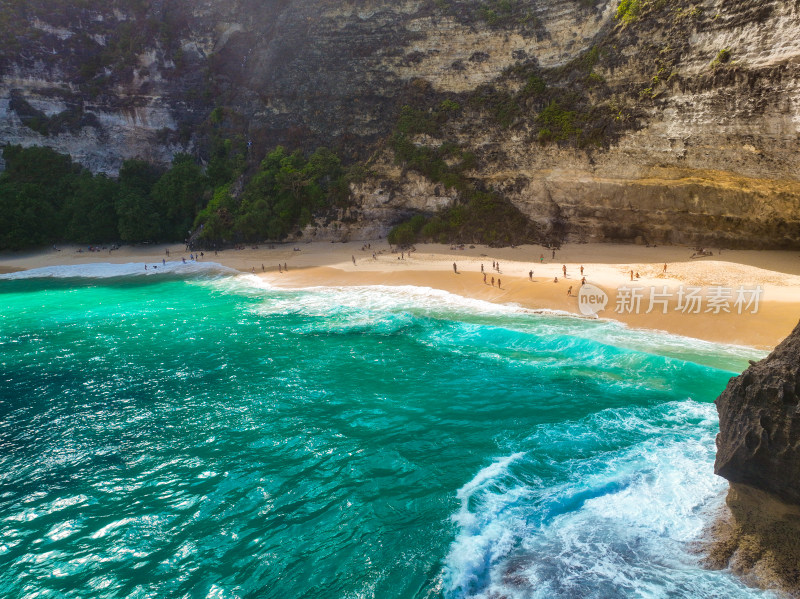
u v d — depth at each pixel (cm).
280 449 2034
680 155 4100
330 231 6419
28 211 6681
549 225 5403
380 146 6259
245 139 7206
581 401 2288
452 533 1528
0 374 2881
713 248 4450
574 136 4894
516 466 1836
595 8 5006
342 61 6669
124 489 1823
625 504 1587
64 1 7344
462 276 4356
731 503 1355
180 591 1374
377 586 1356
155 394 2577
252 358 3003
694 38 3822
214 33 7550
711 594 1201
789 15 3094
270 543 1535
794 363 1195
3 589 1402
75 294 4844
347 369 2770
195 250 6556
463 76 5962
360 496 1728
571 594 1271
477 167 5712
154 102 7569
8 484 1873
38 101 7212
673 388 2345
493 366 2709
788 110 3203
